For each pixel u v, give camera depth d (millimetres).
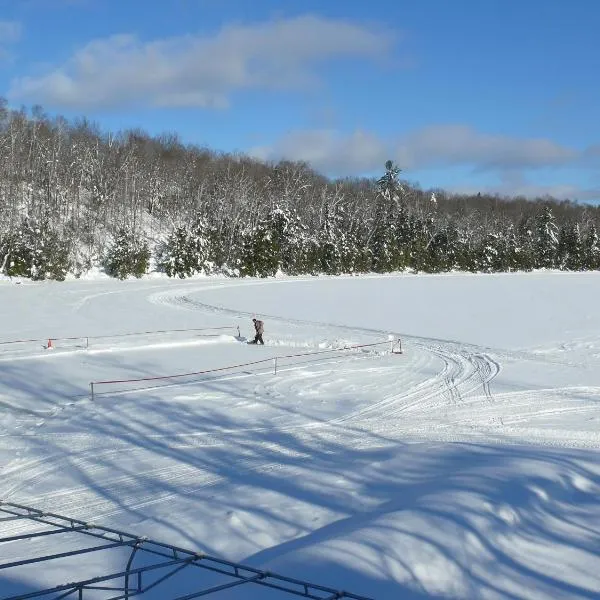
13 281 54625
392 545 7277
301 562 7113
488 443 13828
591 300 52250
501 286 65812
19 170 72812
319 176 121125
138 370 21188
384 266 89438
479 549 7504
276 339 29391
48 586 7023
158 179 87312
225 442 13500
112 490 10539
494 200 153125
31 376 19531
